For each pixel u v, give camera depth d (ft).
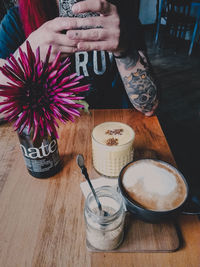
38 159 2.15
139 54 3.39
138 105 3.30
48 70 1.79
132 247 1.70
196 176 5.65
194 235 1.82
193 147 6.73
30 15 3.14
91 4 2.03
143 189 1.81
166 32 16.14
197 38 15.88
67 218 1.92
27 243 1.74
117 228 1.62
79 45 2.25
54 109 1.75
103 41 2.27
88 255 1.66
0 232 1.82
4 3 5.90
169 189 1.80
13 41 3.89
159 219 1.63
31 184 2.25
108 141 2.31
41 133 1.82
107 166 2.27
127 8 3.31
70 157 2.59
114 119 3.25
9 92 1.63
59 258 1.64
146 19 21.15
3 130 3.04
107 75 4.20
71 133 2.97
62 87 1.77
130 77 3.29
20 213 1.97
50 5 3.22
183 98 9.55
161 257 1.66
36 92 1.80
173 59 13.91
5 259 1.64
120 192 1.81
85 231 1.82
